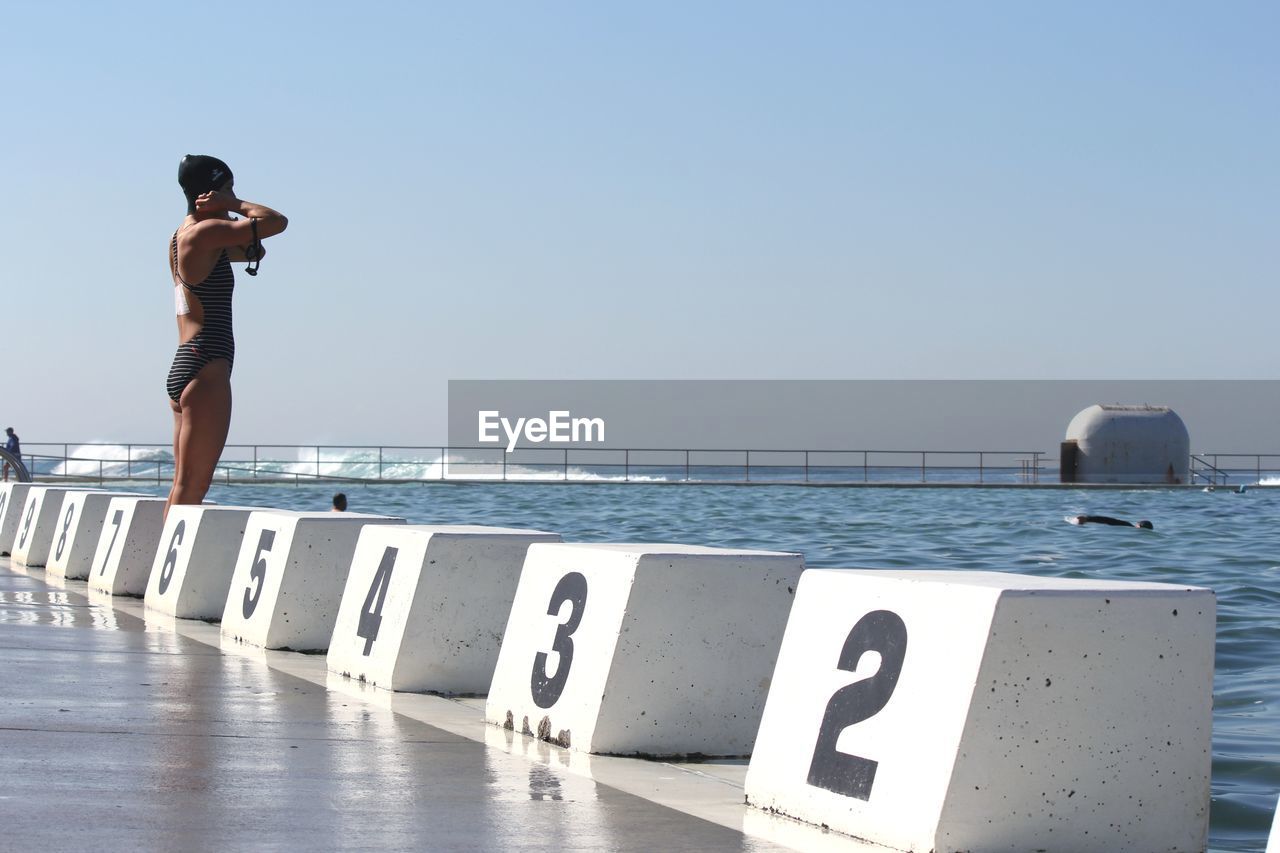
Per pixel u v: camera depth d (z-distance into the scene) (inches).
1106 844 170.4
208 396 486.9
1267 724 309.9
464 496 1478.8
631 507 1272.1
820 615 194.5
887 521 1073.5
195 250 480.7
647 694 229.9
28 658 319.3
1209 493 1830.7
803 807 185.5
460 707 273.1
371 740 233.8
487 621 293.6
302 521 353.4
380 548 311.4
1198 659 176.2
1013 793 167.5
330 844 164.2
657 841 171.2
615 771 215.8
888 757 174.7
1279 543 858.1
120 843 161.3
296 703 269.4
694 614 233.3
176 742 224.8
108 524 527.2
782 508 1274.6
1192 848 174.9
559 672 240.7
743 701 234.8
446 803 188.7
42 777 195.8
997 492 1785.2
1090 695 171.0
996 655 167.5
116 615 428.1
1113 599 172.7
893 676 178.4
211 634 385.4
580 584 243.6
